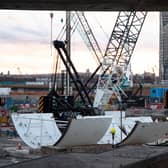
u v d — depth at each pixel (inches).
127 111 2364.7
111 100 2299.5
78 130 1098.1
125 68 2214.6
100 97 2151.8
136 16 2183.8
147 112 2511.1
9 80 7859.3
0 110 2497.5
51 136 1243.2
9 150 1184.2
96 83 2203.5
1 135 1700.3
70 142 1114.1
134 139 1233.4
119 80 2196.1
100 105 2135.8
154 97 4215.1
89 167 255.1
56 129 1259.2
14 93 4419.3
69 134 1089.4
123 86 2524.6
